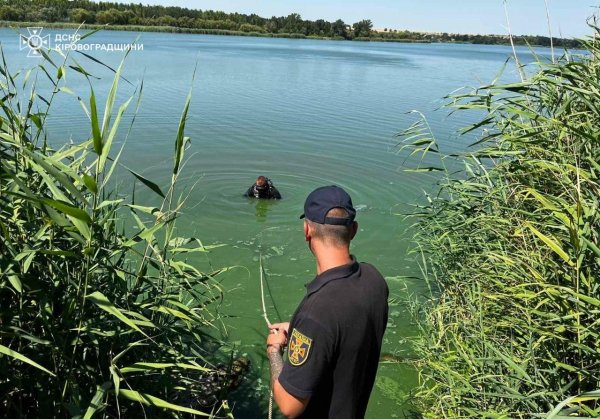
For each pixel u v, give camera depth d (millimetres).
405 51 84500
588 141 3641
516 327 3258
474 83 27953
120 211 8102
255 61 39312
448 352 3633
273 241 7711
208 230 7965
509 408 3031
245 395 4289
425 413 3846
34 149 2998
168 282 3529
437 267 6496
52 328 2652
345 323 2020
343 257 2189
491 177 4637
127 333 3064
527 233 3809
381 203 9578
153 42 56531
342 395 2092
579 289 2938
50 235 2807
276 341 2578
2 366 2555
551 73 3699
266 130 14633
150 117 15297
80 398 2564
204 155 11930
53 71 19844
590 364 2885
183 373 3561
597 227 3143
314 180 10742
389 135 14609
